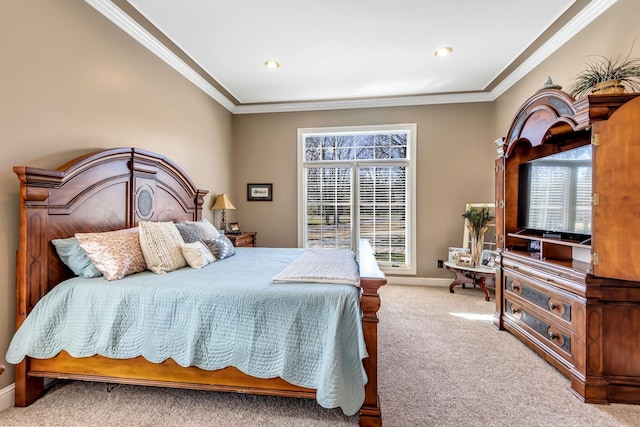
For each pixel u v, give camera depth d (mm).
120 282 1780
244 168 4727
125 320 1648
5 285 1697
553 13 2426
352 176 4605
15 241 1740
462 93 4156
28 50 1801
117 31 2461
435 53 3090
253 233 4438
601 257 1703
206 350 1570
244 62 3271
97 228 2178
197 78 3594
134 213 2521
